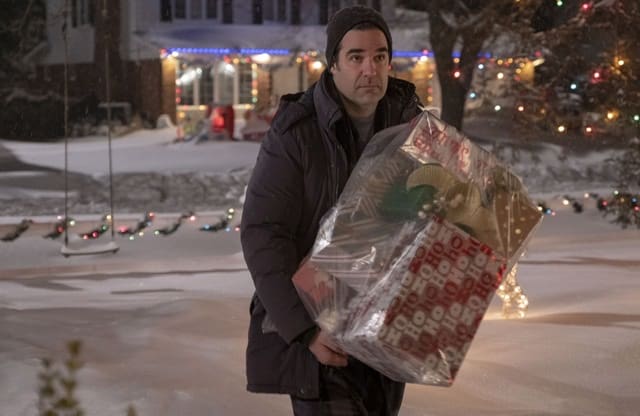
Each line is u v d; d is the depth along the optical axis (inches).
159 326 274.8
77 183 941.8
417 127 131.0
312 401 141.4
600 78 617.0
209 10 1642.5
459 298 123.9
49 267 490.3
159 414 197.9
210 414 199.6
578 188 889.5
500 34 746.2
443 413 208.1
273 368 142.3
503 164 130.8
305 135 142.2
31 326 276.8
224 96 1695.4
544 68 710.5
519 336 276.7
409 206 128.2
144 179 954.7
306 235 144.4
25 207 791.1
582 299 349.7
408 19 1375.5
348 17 141.6
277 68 1571.1
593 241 577.3
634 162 638.5
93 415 194.5
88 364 227.9
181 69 1656.0
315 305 129.1
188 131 1471.5
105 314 298.7
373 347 123.4
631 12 597.6
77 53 1657.2
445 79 953.5
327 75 145.3
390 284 124.7
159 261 510.3
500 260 125.6
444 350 122.7
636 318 302.8
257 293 141.9
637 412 209.8
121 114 1594.5
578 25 619.8
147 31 1600.6
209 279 444.8
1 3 1584.6
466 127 1141.7
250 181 143.8
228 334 271.9
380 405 144.6
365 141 146.9
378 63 141.7
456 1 933.2
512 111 704.4
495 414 206.8
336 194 142.8
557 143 1075.9
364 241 128.7
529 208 129.7
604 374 236.4
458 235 125.3
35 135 1562.5
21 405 197.5
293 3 1652.3
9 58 1617.9
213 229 601.9
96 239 574.9
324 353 133.8
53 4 1600.6
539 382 229.1
